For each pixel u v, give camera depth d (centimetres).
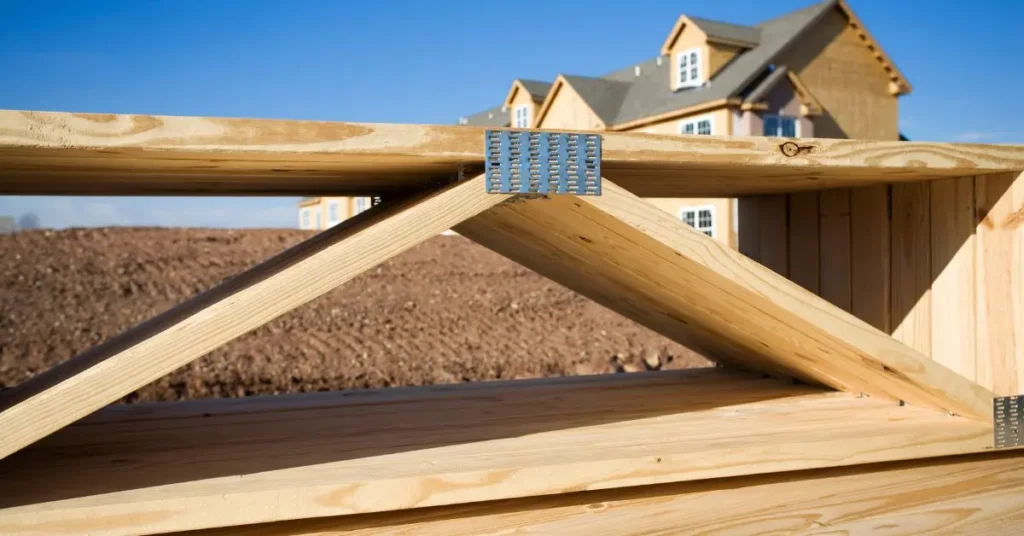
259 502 183
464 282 1285
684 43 2198
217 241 1520
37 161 196
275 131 182
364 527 196
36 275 1173
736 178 274
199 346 175
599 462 209
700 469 218
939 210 288
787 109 2077
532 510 208
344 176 243
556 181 202
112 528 175
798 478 231
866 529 236
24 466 213
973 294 275
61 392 168
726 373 379
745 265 217
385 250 188
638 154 211
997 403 247
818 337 243
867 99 2289
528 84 2694
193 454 226
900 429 248
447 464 207
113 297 1095
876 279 316
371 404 308
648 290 295
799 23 2145
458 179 211
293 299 181
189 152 181
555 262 334
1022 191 258
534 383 359
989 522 246
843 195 331
